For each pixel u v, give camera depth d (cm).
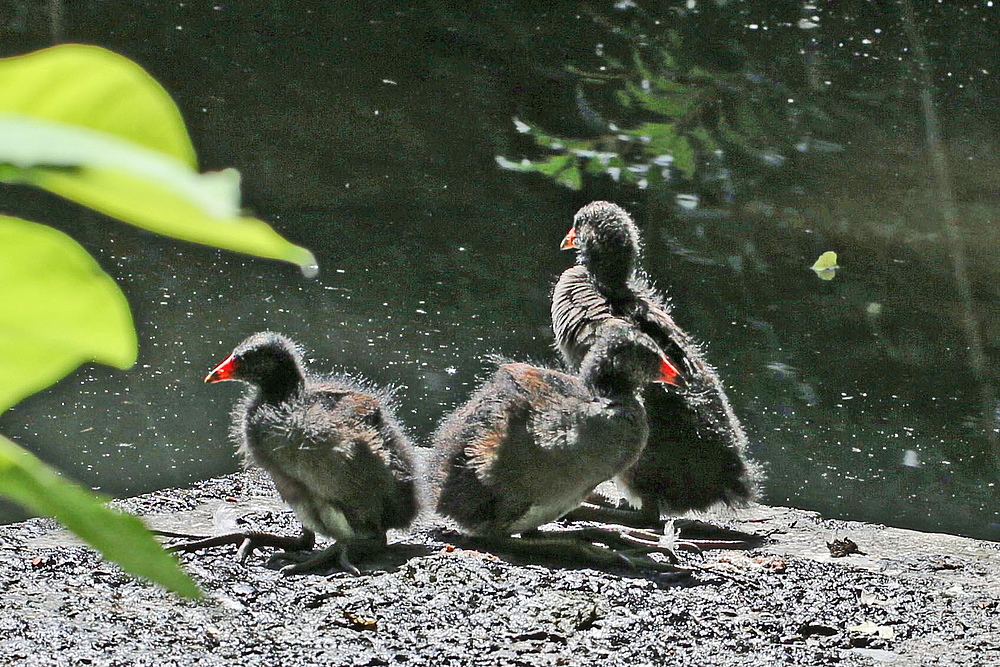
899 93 2436
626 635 678
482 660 630
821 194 2011
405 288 1591
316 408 789
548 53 2503
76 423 1139
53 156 64
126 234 1638
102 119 68
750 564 838
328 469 772
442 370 1355
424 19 2589
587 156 1814
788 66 2497
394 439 815
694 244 1841
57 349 74
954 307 1655
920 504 1134
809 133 2248
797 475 1198
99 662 594
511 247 1759
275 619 673
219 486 984
